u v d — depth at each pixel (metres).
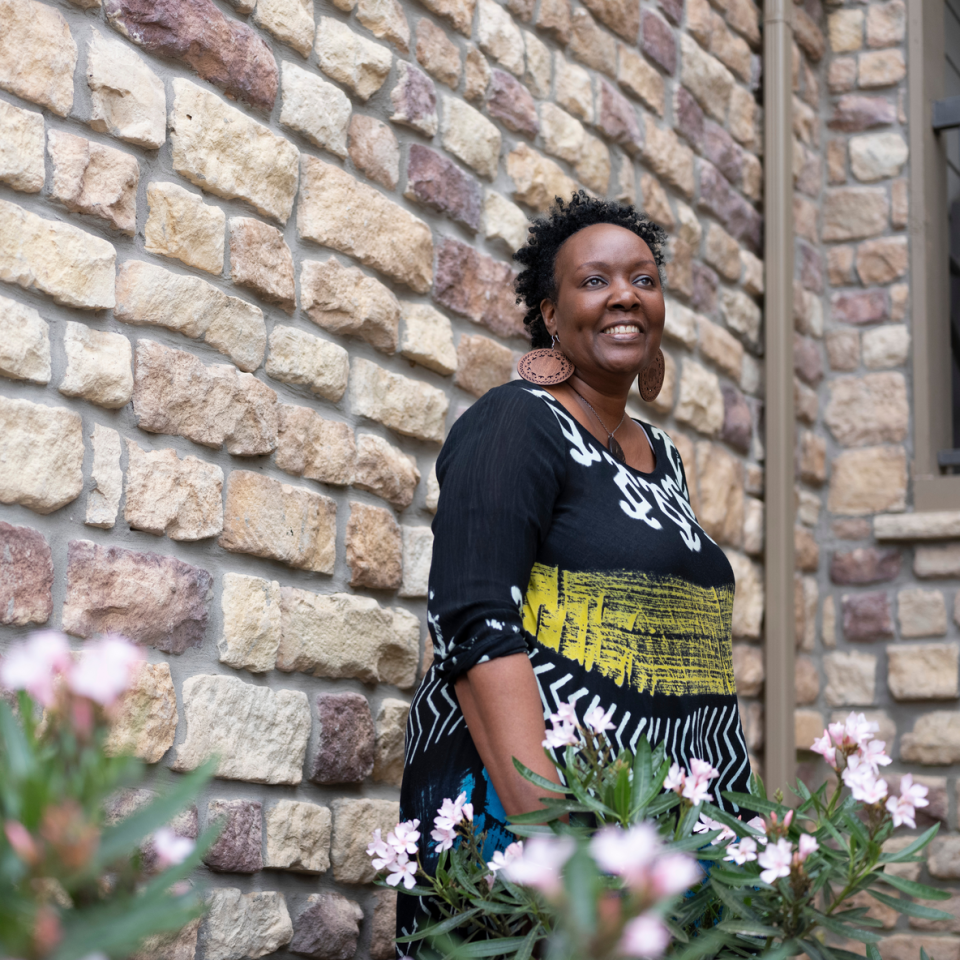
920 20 5.06
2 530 1.83
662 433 2.31
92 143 2.07
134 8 2.19
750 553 4.45
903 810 1.46
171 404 2.16
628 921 0.74
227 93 2.40
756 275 4.67
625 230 2.17
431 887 1.81
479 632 1.72
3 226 1.90
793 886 1.43
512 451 1.84
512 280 3.29
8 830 0.74
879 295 4.98
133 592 2.03
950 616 4.57
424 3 3.05
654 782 1.45
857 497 4.86
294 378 2.49
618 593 1.84
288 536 2.40
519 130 3.39
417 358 2.89
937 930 4.15
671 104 4.21
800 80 5.05
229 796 2.19
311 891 2.36
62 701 0.86
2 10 1.94
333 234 2.65
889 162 5.04
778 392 4.57
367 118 2.82
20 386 1.90
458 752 1.84
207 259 2.29
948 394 5.01
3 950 0.71
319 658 2.44
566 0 3.66
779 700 4.34
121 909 0.80
